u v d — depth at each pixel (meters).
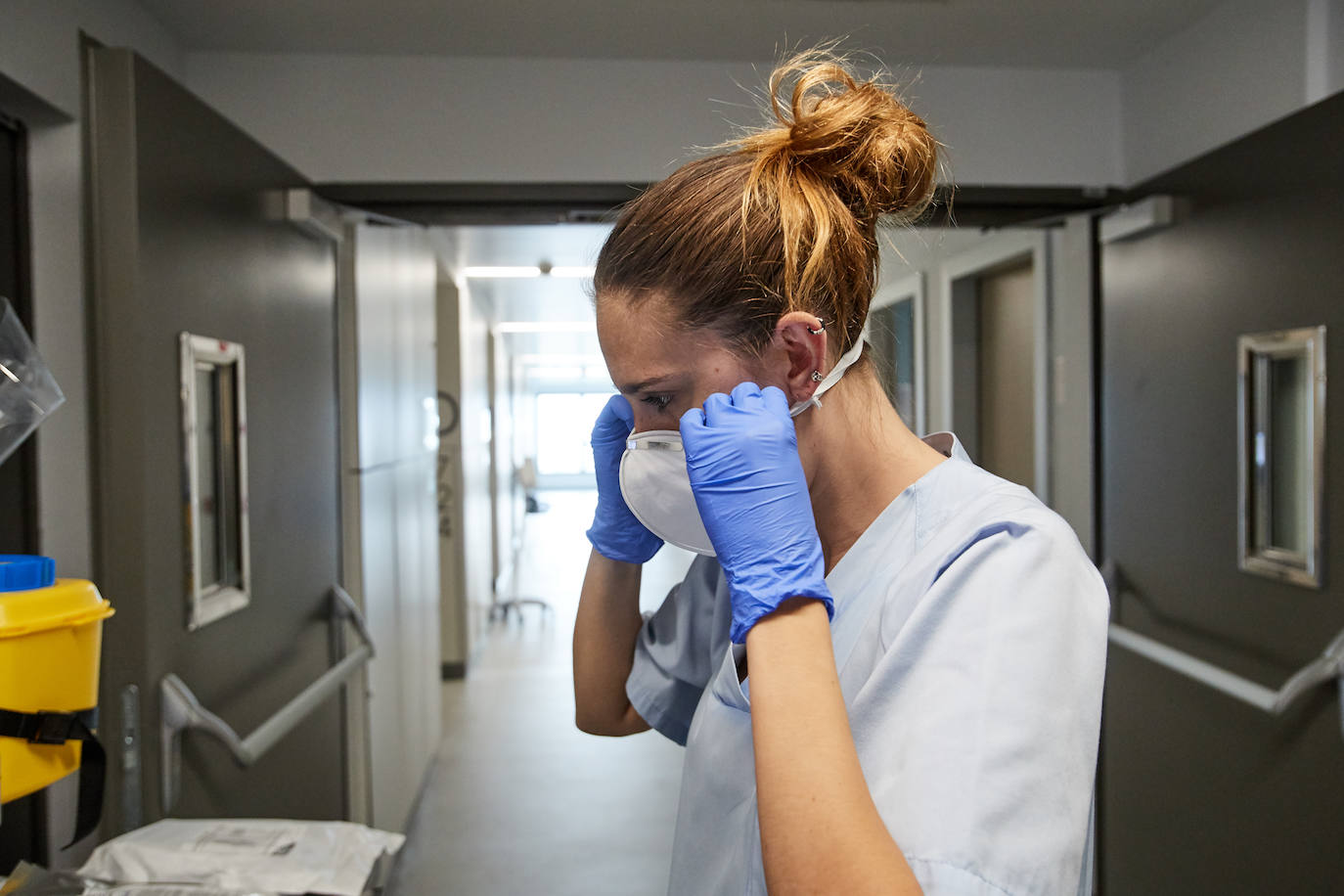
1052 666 0.57
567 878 2.67
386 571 2.66
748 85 2.48
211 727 1.38
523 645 5.57
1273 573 1.73
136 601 1.31
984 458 3.54
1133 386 2.18
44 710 0.82
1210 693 1.91
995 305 3.44
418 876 2.69
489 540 6.36
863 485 0.75
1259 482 1.77
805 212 0.67
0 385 0.89
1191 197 1.96
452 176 2.44
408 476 3.04
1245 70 2.08
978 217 2.55
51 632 0.83
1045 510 0.66
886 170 0.71
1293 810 1.68
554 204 2.48
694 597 0.93
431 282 3.62
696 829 0.78
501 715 4.18
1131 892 2.20
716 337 0.67
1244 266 1.79
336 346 2.16
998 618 0.59
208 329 1.50
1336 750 1.57
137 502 1.31
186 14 2.16
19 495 1.35
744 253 0.66
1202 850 1.94
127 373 1.31
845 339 0.71
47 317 1.37
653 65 2.47
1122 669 2.22
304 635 1.92
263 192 1.73
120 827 1.30
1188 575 1.98
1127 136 2.54
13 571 0.83
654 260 0.67
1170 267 2.03
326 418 2.09
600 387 19.61
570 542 10.89
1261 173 1.74
